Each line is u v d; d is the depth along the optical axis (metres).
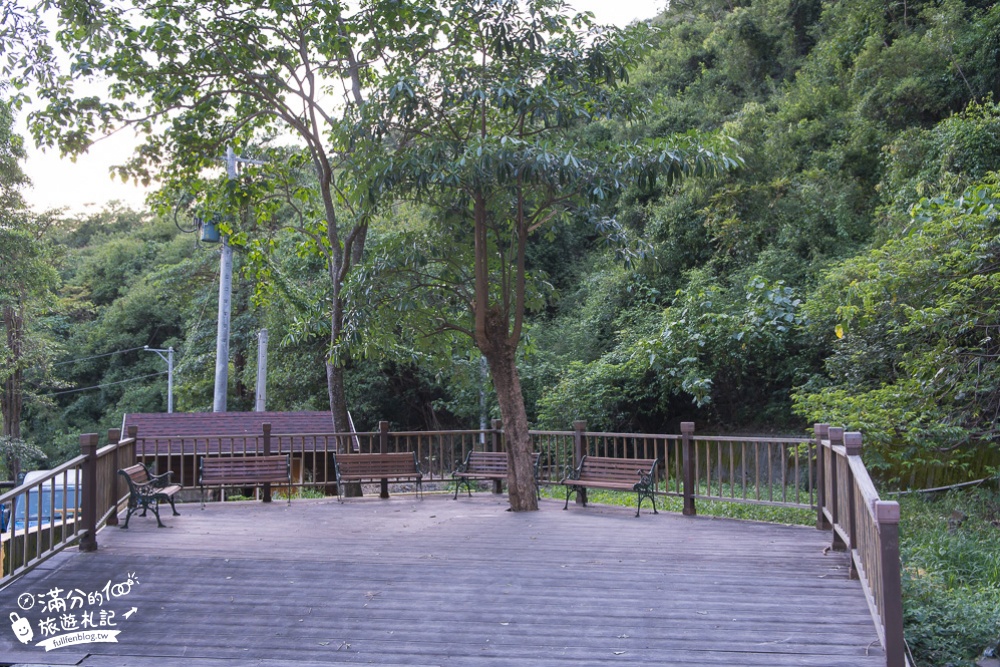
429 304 10.50
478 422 22.52
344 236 16.73
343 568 6.73
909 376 10.10
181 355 37.12
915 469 11.34
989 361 9.55
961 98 17.12
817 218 16.70
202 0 11.20
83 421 39.19
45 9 10.73
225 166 14.27
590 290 21.19
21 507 11.30
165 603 5.78
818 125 18.83
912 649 5.52
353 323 10.44
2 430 29.48
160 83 11.83
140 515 9.61
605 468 9.99
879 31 19.36
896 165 15.24
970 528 9.03
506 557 7.11
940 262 9.64
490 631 5.13
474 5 9.02
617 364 17.23
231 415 19.70
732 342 14.92
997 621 5.89
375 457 11.05
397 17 10.91
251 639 5.04
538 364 19.62
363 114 9.02
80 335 40.38
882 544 4.14
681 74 27.09
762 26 24.69
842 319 10.72
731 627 5.11
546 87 8.95
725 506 10.40
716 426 17.53
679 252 19.47
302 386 25.52
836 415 9.82
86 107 11.54
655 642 4.87
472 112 9.44
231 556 7.19
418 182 8.66
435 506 10.41
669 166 8.57
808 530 8.34
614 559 7.01
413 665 4.58
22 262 22.17
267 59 12.03
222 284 19.20
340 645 4.91
